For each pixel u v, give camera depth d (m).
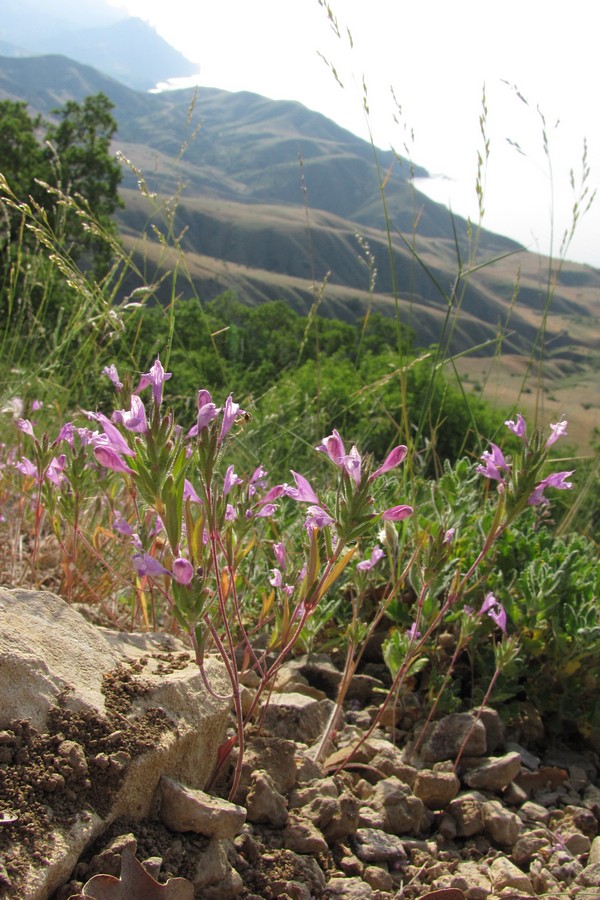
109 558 3.24
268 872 1.90
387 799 2.33
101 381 4.61
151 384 1.66
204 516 1.93
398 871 2.15
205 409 1.61
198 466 1.67
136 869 1.63
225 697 1.89
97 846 1.69
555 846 2.30
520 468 2.10
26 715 1.76
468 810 2.37
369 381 8.16
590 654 3.02
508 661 2.65
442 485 3.53
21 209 3.61
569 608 3.09
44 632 2.01
